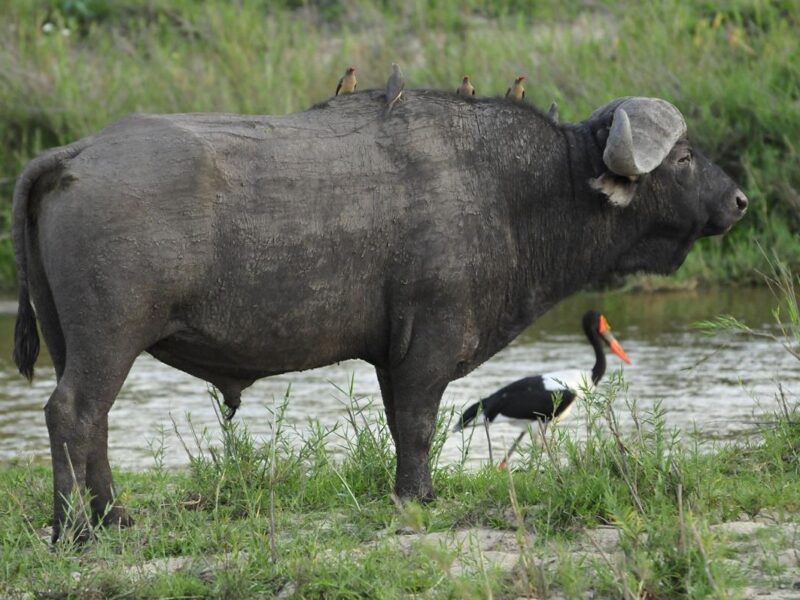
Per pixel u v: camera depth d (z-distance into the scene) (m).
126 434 37.38
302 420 38.44
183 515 24.30
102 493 23.80
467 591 18.42
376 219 23.75
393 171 24.00
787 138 57.22
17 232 23.27
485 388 42.31
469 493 25.33
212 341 23.41
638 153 24.64
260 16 76.44
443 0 76.12
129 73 67.50
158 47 69.94
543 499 23.55
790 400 38.19
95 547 22.48
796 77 60.84
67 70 65.88
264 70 67.88
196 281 22.80
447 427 28.31
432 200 24.06
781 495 23.25
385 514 23.91
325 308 23.73
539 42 69.25
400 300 24.06
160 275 22.44
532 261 25.64
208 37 72.25
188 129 23.12
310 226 23.33
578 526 22.23
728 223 26.80
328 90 65.75
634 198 26.05
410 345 24.33
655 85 61.59
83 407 22.59
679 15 67.06
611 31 71.00
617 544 20.67
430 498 24.95
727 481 24.33
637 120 25.12
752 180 56.62
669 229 26.62
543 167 25.31
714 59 62.97
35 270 23.47
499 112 25.31
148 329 22.70
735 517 22.53
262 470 26.55
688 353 45.84
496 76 64.19
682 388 40.59
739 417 36.31
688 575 18.75
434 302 24.14
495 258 24.72
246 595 19.86
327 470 27.33
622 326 51.03
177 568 21.28
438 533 22.84
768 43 63.22
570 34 67.81
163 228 22.45
